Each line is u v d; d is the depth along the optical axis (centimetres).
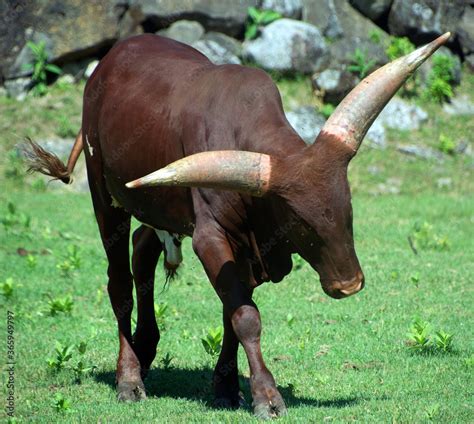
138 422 2289
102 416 2383
